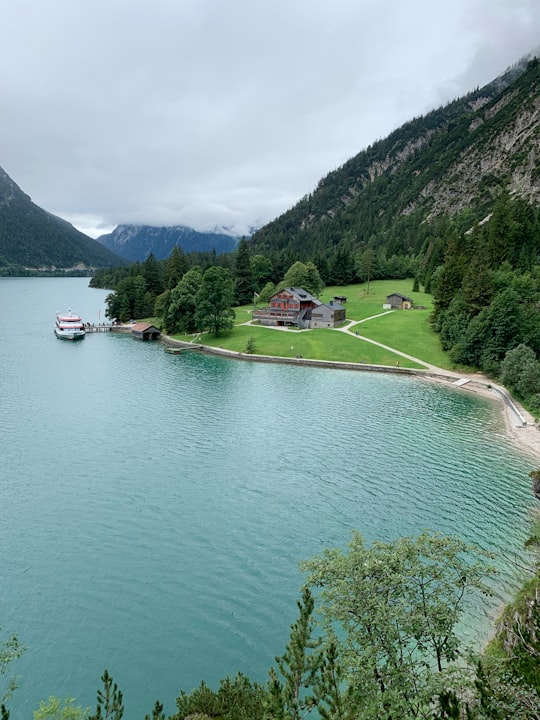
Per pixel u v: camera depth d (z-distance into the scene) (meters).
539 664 12.29
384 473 44.84
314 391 76.00
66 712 16.25
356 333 115.81
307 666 14.25
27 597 28.20
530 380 66.50
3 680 22.80
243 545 33.50
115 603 27.89
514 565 30.44
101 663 23.95
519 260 114.00
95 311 191.75
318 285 163.88
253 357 101.88
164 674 23.44
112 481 42.78
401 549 17.67
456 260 111.94
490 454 49.50
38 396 69.50
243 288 171.38
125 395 71.50
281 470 45.44
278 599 28.42
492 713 11.97
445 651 15.91
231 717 16.69
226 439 53.50
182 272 166.00
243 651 24.78
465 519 36.59
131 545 33.34
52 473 44.09
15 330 136.12
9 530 34.81
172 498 39.91
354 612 15.84
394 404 68.50
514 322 82.50
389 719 13.42
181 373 87.94
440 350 99.19
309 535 34.66
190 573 30.55
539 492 39.81
